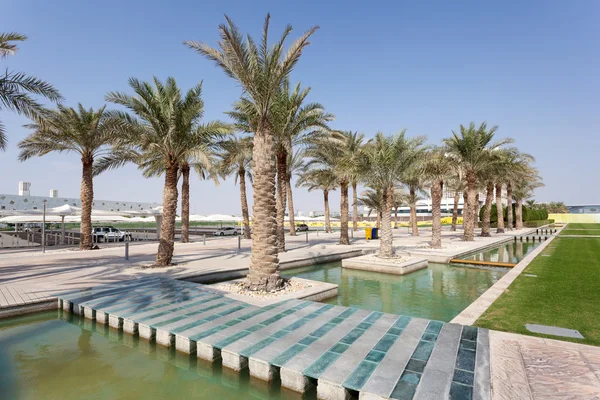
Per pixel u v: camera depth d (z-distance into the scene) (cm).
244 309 733
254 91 927
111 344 637
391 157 1537
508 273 1146
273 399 454
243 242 2825
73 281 1042
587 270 1193
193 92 1403
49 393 459
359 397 387
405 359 470
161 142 1350
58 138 1902
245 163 3241
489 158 2527
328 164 2498
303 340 549
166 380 501
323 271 1491
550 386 390
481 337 547
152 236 3631
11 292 887
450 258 1642
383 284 1212
